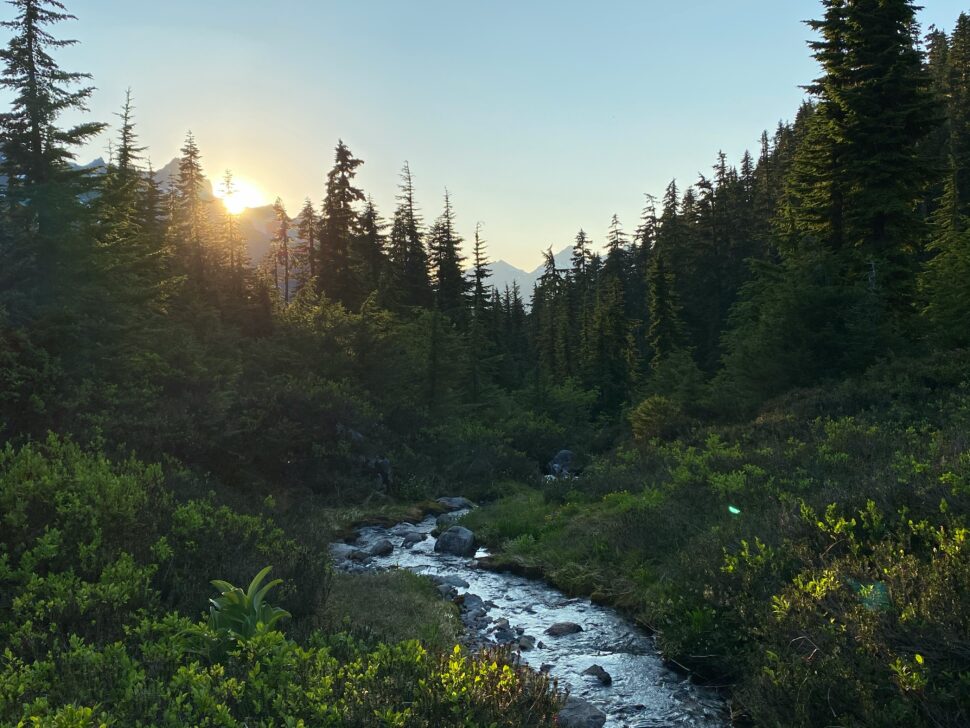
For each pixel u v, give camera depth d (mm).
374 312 28906
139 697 3549
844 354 18359
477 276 57281
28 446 8219
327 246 41062
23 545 5965
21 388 10812
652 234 69188
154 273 21859
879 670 4508
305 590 7359
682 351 35406
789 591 6113
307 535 10477
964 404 12250
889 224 23188
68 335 12906
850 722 4219
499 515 14836
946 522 6137
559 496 15531
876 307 19156
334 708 3635
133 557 6465
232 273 27672
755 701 5105
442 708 4016
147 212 32125
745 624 6594
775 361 19578
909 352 18156
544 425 31125
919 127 23172
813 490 9578
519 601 9648
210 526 8156
